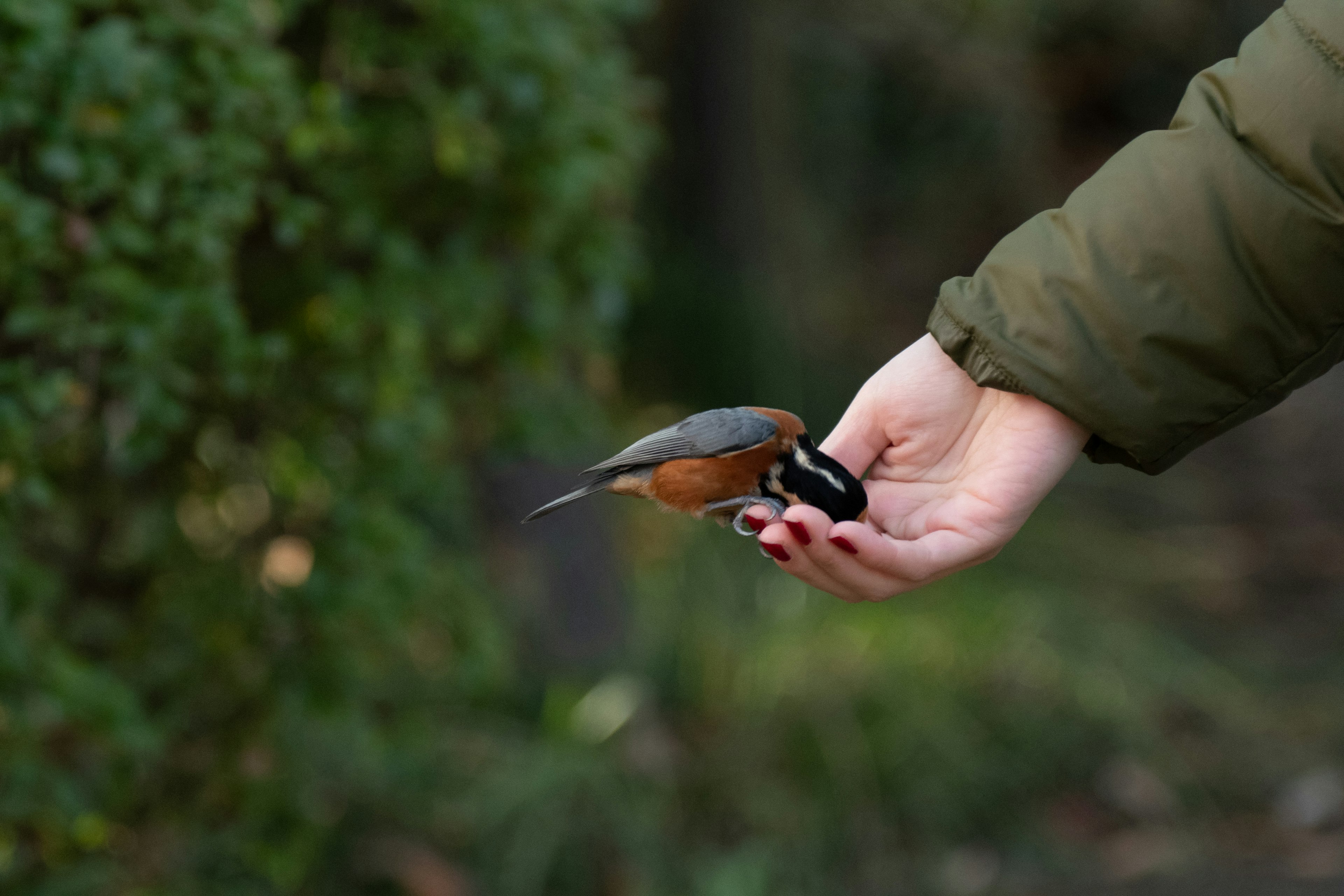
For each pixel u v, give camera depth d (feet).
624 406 46.60
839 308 59.77
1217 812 36.32
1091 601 44.57
